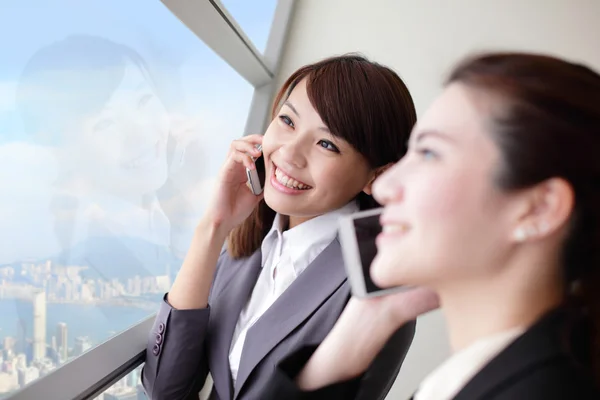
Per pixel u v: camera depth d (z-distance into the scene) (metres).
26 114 1.00
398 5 2.33
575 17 2.23
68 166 1.13
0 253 0.96
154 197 1.57
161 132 1.55
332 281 1.05
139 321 1.54
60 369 1.12
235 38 1.82
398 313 0.70
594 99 0.40
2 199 0.96
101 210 1.28
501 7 2.27
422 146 0.44
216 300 1.26
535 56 0.43
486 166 0.40
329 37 2.40
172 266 1.79
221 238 1.22
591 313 0.42
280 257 1.18
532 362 0.41
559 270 0.41
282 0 2.38
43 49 1.03
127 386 1.41
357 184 1.07
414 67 2.33
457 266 0.41
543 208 0.39
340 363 0.73
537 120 0.39
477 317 0.44
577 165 0.38
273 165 1.10
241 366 1.06
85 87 1.17
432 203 0.41
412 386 2.32
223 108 2.07
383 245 0.45
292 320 1.04
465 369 0.44
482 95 0.42
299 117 1.04
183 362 1.18
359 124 1.00
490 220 0.40
